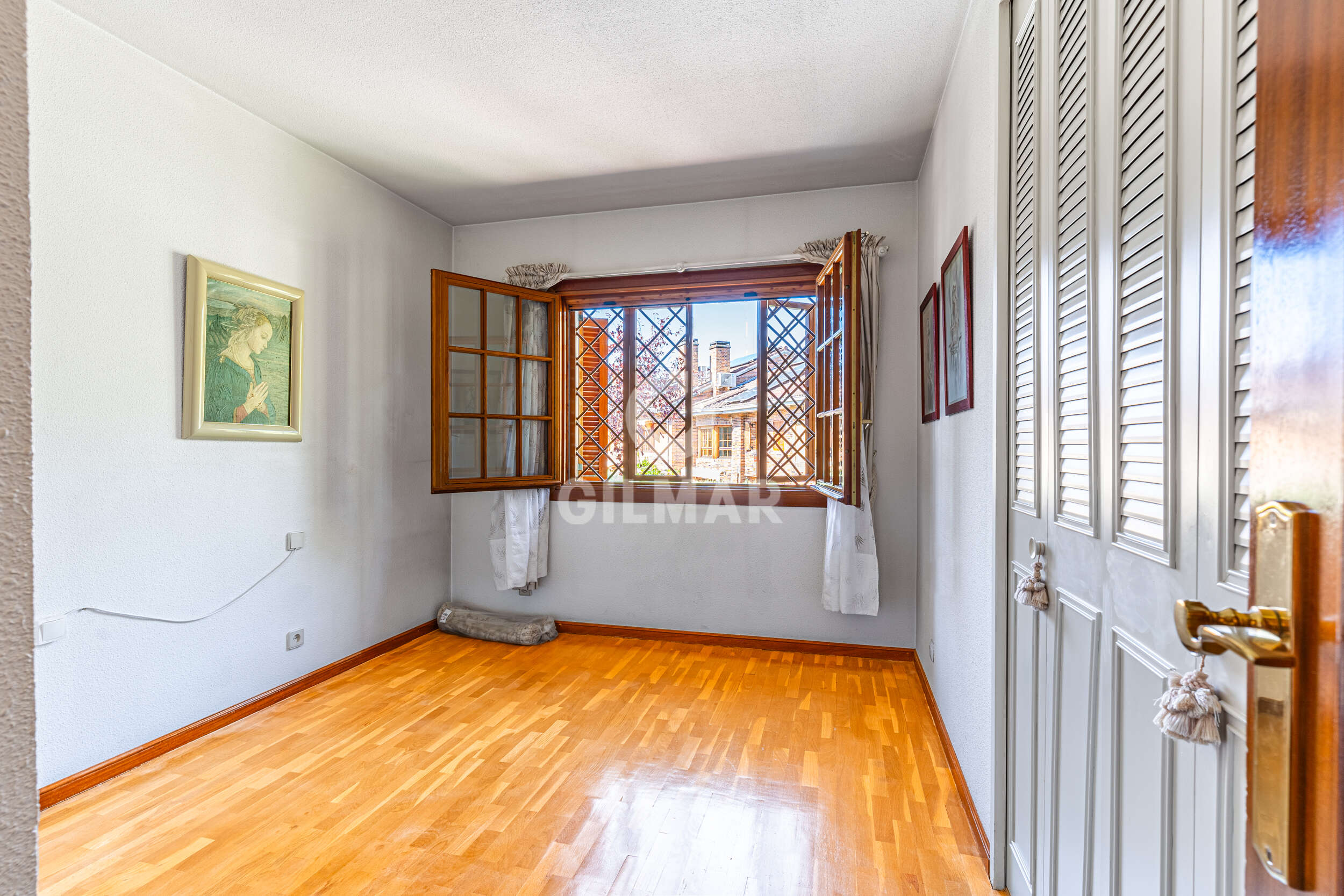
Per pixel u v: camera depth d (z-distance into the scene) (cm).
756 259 357
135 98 222
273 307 276
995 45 167
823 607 347
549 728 254
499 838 182
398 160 315
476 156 310
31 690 35
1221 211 71
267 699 274
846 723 259
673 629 374
